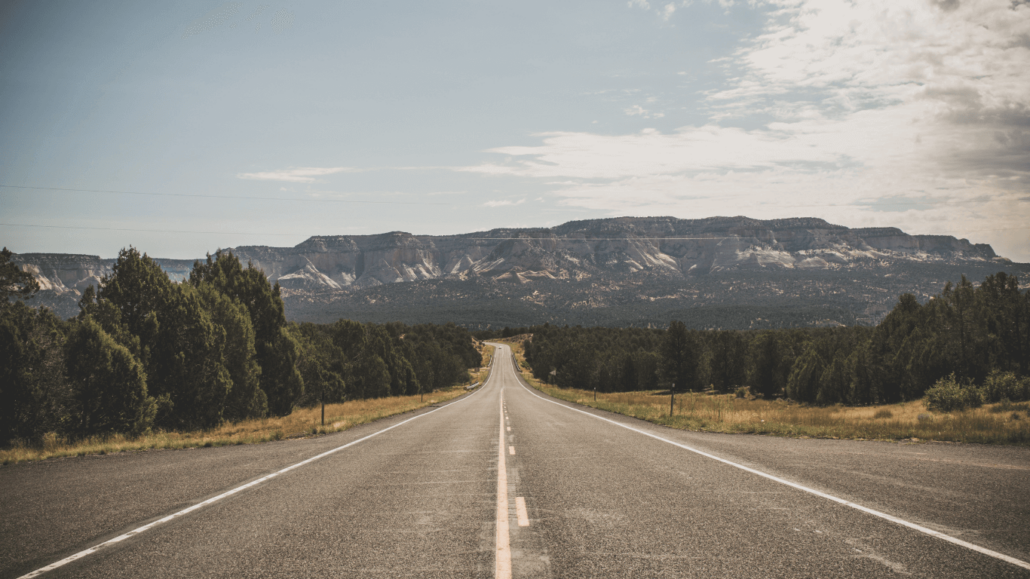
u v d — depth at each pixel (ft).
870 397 149.89
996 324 133.90
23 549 16.76
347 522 19.48
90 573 14.57
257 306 104.94
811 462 30.58
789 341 244.83
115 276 76.64
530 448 40.55
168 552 16.26
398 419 80.59
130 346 71.46
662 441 43.21
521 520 19.35
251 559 15.53
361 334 184.03
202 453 41.09
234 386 88.58
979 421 52.49
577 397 170.09
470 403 137.08
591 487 25.03
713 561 14.65
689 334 283.38
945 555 14.75
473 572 14.14
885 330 181.27
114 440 54.65
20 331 60.29
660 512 20.06
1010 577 13.19
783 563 14.39
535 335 614.75
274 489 25.77
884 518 18.42
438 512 20.79
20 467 35.24
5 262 84.69
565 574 13.85
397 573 14.17
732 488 23.97
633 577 13.55
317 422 73.00
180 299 79.15
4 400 56.18
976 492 22.15
